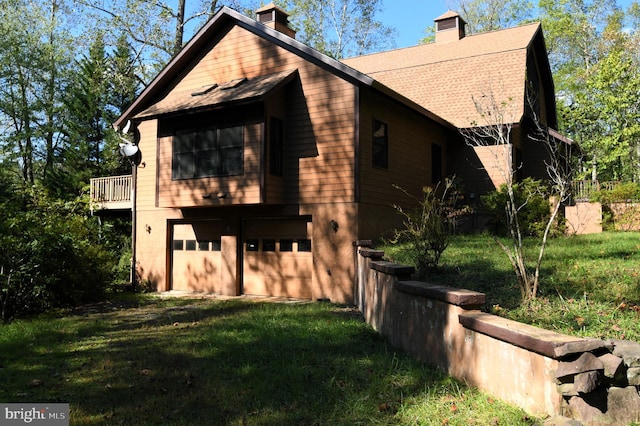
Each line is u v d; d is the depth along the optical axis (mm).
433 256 9031
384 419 4129
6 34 26375
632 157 23047
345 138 11609
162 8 23531
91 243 14648
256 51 13211
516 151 17156
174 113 12617
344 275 11492
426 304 5637
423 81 18703
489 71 17578
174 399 4906
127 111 15023
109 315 10359
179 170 13219
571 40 30797
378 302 7785
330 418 4262
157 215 14984
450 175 16719
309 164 12102
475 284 6855
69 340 7789
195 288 14352
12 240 9992
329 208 11773
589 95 22984
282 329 7977
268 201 11852
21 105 27766
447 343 5074
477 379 4449
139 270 15250
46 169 27859
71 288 11758
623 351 3332
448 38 20750
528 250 9562
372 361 5902
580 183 18156
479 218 16203
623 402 3242
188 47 14078
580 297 5684
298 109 12344
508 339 3881
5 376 5801
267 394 4957
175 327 8680
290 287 12648
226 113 12383
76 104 26078
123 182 17312
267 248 13086
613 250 8961
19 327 8805
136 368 6023
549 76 20375
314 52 11922
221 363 6109
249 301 12039
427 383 4840
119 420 4406
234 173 12148
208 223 14219
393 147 13273
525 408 3719
